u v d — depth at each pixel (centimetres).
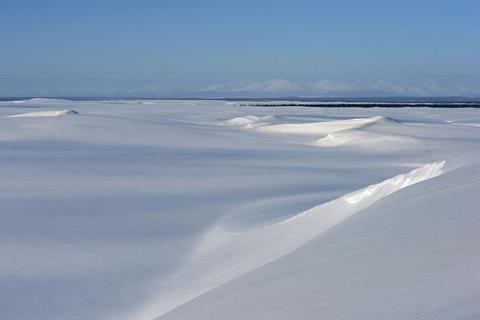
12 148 3142
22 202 1505
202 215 1409
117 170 2267
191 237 1185
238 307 527
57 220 1289
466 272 403
